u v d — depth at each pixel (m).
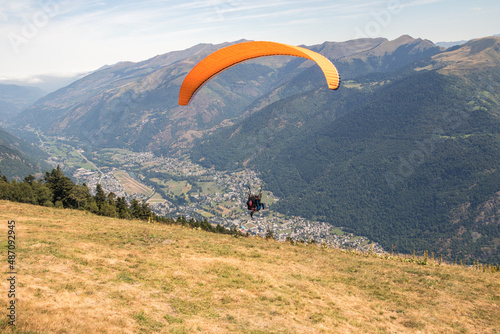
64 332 9.59
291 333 12.29
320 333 12.68
